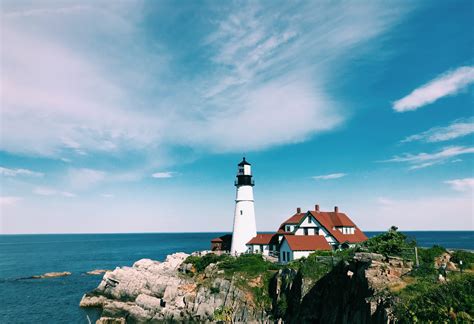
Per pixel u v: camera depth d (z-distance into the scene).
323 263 46.28
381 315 26.70
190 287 60.38
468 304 23.00
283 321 45.38
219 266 61.12
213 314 51.84
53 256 176.25
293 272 48.66
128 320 57.84
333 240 68.06
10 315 63.91
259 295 52.19
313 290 43.28
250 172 81.75
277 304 48.12
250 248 76.50
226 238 89.00
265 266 57.38
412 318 24.20
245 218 78.81
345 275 37.38
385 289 29.02
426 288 27.45
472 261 32.81
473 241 199.75
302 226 71.06
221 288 55.12
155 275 67.44
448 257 33.97
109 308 63.12
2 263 144.75
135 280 67.25
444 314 23.12
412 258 34.06
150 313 57.72
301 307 43.28
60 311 65.88
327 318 37.59
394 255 35.19
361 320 29.64
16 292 82.50
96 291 71.31
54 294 80.19
